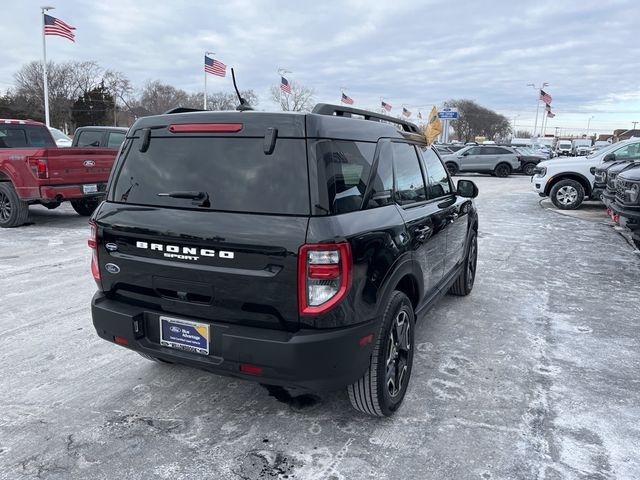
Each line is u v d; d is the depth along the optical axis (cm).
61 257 714
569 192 1302
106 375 363
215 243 253
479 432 294
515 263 716
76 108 7475
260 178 254
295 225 241
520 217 1174
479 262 722
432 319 482
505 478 254
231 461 266
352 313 252
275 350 245
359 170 279
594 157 1295
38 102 7238
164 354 278
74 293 549
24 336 431
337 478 254
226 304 258
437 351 408
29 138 1037
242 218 251
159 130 286
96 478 253
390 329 289
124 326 285
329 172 252
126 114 8088
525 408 321
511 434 292
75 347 410
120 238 286
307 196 245
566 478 254
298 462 266
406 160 354
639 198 677
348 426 300
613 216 771
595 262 725
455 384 352
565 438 289
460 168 2748
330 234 240
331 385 256
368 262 261
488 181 2445
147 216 276
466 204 498
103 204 300
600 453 275
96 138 1277
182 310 272
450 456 271
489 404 325
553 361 392
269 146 253
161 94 8156
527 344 424
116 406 320
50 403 323
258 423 303
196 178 268
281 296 245
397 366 311
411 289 342
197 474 256
